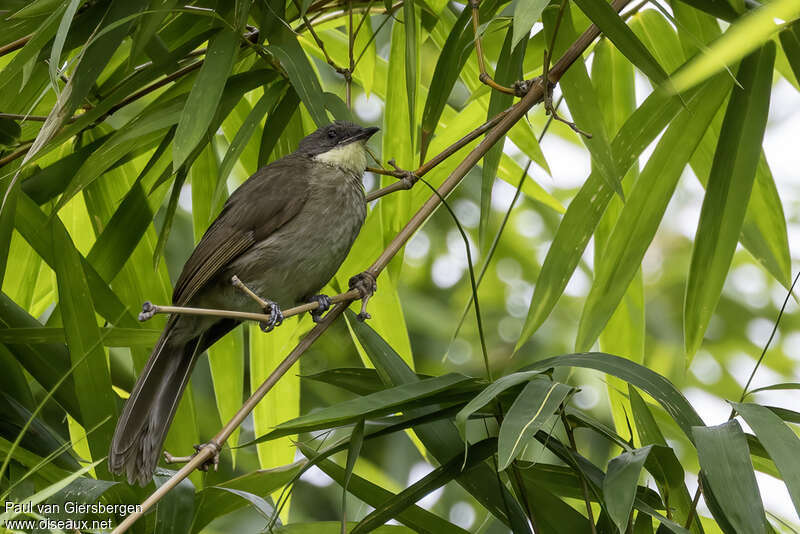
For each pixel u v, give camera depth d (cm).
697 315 747
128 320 727
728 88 748
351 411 564
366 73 921
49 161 838
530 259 1285
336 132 820
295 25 852
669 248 1326
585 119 703
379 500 650
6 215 675
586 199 746
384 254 636
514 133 859
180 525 616
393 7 792
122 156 721
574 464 608
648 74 635
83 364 661
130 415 652
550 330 1249
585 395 1201
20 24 682
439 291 1295
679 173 754
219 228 764
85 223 864
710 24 834
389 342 848
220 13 726
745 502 491
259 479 669
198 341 754
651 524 623
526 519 619
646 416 627
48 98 786
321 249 777
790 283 815
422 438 641
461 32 730
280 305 794
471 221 1296
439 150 888
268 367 845
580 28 859
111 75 777
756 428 511
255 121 664
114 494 652
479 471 636
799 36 738
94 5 689
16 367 720
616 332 871
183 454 779
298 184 777
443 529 643
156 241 810
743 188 741
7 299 720
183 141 585
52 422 805
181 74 730
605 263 755
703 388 1255
